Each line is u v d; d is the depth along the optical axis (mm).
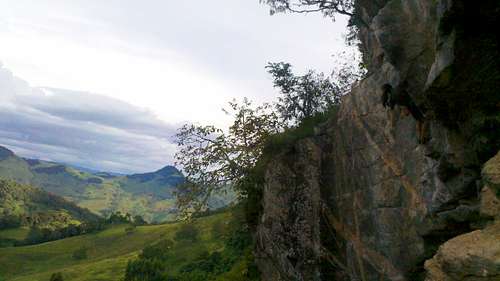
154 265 70875
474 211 9375
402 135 12844
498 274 6551
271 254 19875
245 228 32250
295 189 18906
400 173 12836
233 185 30141
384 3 15258
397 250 12734
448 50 8727
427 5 10234
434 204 10664
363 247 14594
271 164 20938
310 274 16906
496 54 8383
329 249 16531
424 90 9648
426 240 11453
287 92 32781
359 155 15422
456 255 7344
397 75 11531
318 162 18172
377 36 11586
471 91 8906
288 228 18781
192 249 76250
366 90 15320
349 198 15867
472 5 8094
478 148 9117
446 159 10062
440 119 9891
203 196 32094
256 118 31641
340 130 17172
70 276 105125
